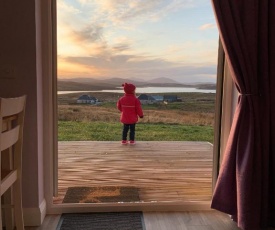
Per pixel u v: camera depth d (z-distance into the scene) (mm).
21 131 1593
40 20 1908
